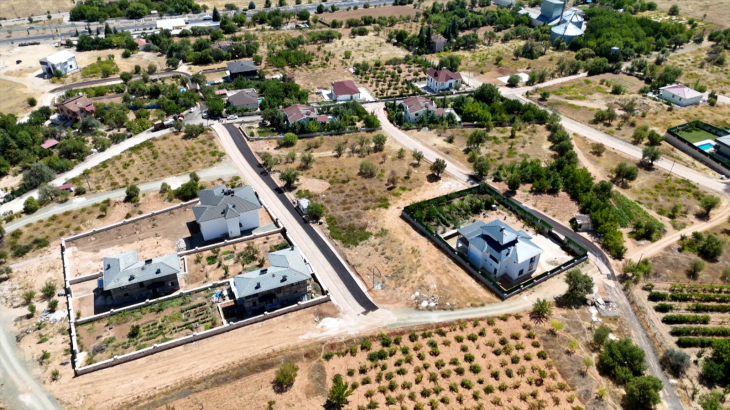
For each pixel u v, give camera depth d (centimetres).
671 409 8050
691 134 16888
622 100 19688
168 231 12188
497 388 8300
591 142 16550
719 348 8844
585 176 13700
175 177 14438
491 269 10825
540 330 9469
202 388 8344
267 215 12875
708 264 11162
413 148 16112
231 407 8031
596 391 8288
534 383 8406
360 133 17112
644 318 9788
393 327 9569
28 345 9206
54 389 8406
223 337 9350
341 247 11675
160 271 10100
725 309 9900
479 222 11631
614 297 10288
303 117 16962
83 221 12581
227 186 13925
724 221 12600
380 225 12419
